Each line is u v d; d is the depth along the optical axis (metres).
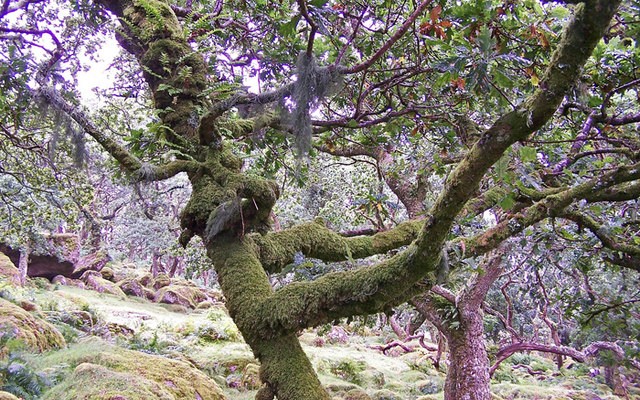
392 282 1.82
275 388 1.92
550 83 1.38
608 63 3.05
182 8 3.85
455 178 1.60
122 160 2.58
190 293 19.30
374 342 16.75
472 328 5.90
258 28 3.81
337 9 2.84
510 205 2.46
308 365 1.97
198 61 3.16
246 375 8.19
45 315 8.51
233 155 2.80
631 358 4.44
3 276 12.21
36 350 5.66
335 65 1.98
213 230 2.32
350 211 7.31
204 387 5.60
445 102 3.81
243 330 2.07
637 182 2.62
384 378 11.07
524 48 2.80
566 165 3.43
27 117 3.92
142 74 3.39
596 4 1.23
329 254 2.66
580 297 4.92
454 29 2.70
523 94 2.98
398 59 3.44
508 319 8.40
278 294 2.00
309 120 1.92
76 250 17.48
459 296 5.91
